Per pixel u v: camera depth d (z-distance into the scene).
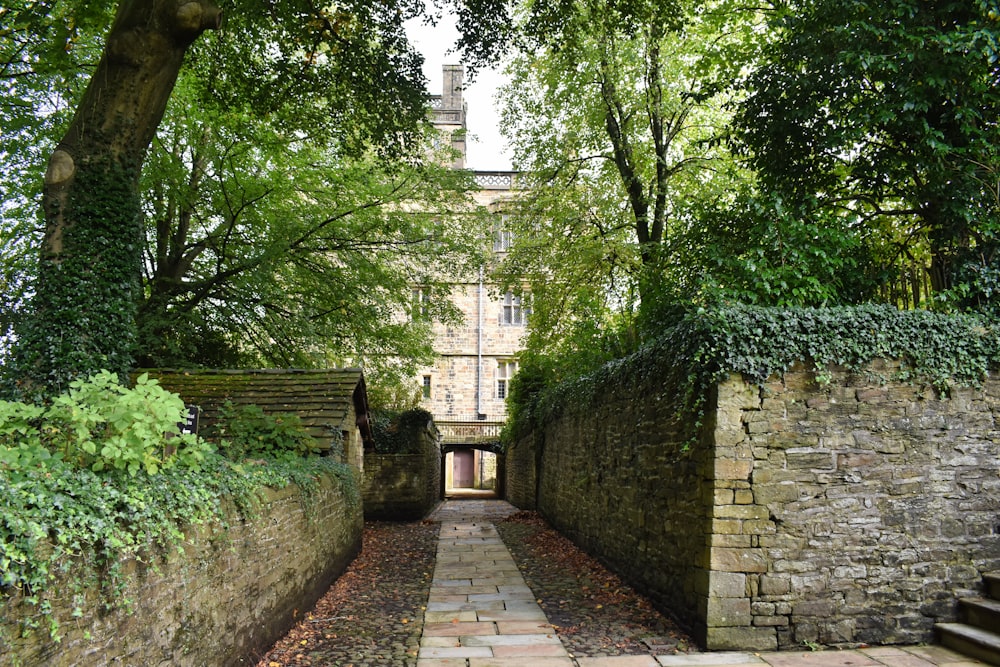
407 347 16.95
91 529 2.93
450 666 5.47
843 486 6.06
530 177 16.28
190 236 15.82
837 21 7.57
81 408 3.37
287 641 5.99
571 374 14.62
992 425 6.36
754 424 6.03
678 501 6.73
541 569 10.15
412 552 11.98
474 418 31.78
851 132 7.54
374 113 11.12
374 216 15.55
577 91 14.71
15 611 2.41
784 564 5.90
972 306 7.08
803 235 7.21
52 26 9.11
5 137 10.92
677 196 14.49
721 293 6.83
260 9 9.73
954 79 7.04
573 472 12.61
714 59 11.52
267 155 14.03
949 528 6.15
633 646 5.99
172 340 12.78
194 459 4.33
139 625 3.32
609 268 15.36
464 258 16.94
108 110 7.33
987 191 7.25
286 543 6.22
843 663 5.44
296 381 11.39
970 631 5.74
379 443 18.30
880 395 6.24
